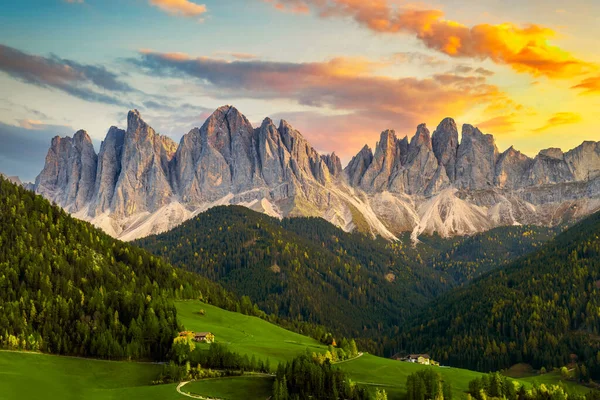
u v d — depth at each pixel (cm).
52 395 19150
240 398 19688
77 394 19625
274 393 19650
